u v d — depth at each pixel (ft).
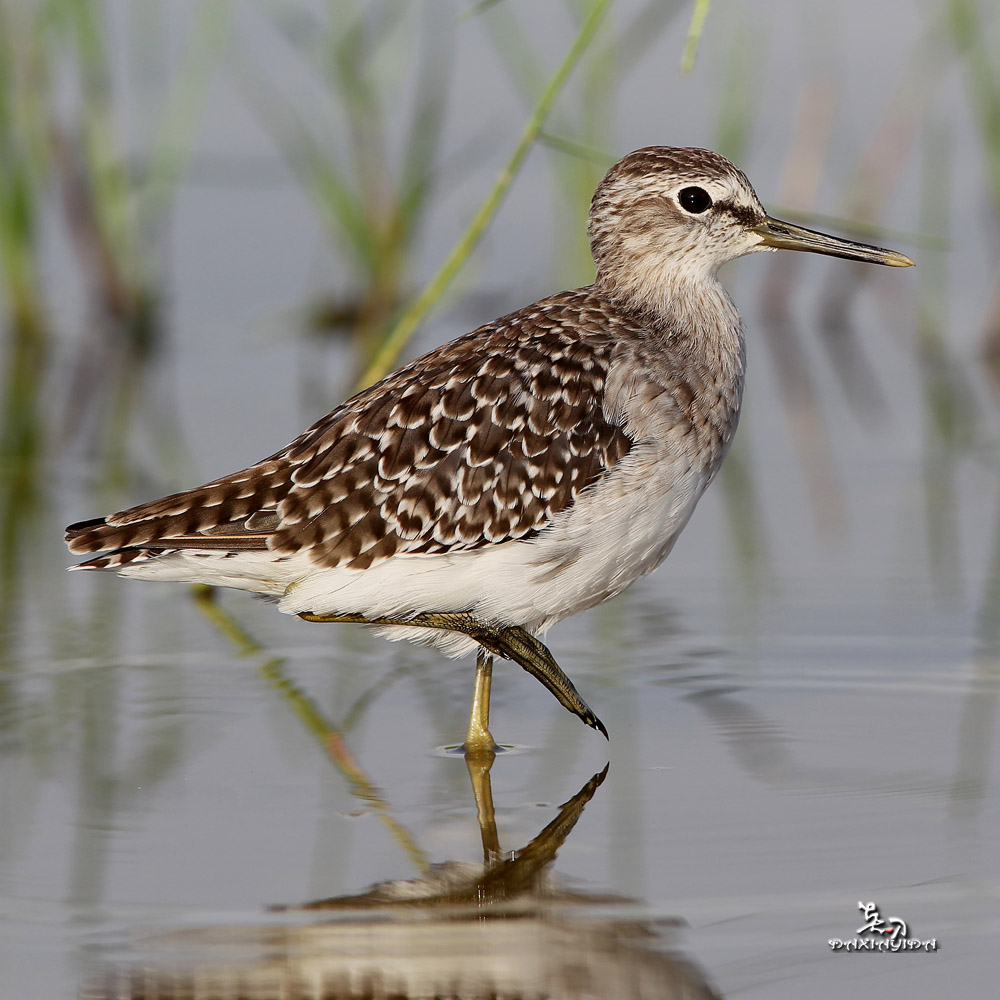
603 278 40.60
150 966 25.99
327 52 74.43
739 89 71.41
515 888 28.50
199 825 31.32
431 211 78.07
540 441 35.22
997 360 68.13
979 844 29.81
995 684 38.73
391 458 35.12
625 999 25.31
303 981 25.64
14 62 71.10
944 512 51.44
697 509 52.60
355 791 33.14
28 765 34.22
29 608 44.50
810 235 40.57
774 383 65.92
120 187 72.69
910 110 74.49
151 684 39.29
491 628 35.91
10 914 27.58
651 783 33.32
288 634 43.27
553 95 46.24
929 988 25.08
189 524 34.94
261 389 65.10
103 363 69.31
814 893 28.02
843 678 39.37
